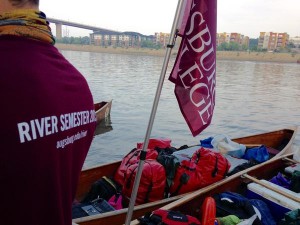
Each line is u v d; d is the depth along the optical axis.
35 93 0.66
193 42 1.97
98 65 53.22
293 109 15.81
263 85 28.30
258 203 3.15
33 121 0.65
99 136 9.43
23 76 0.65
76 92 0.81
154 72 39.38
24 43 0.69
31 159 0.65
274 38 131.50
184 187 3.54
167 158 3.72
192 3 1.94
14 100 0.63
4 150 0.61
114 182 3.88
